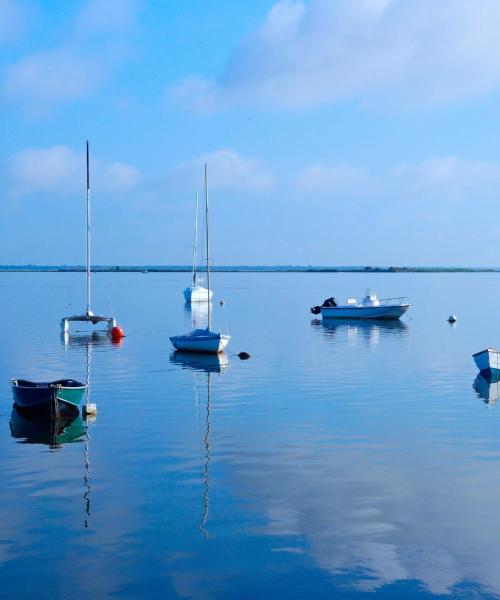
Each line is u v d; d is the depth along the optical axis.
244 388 31.39
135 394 30.06
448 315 80.75
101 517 15.59
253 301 108.56
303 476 18.38
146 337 55.28
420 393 30.11
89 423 24.58
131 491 17.27
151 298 116.94
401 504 16.33
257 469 18.97
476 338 54.59
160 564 13.41
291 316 77.62
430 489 17.33
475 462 19.52
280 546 14.15
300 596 12.30
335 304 75.56
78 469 19.06
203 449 20.97
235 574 13.03
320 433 22.84
